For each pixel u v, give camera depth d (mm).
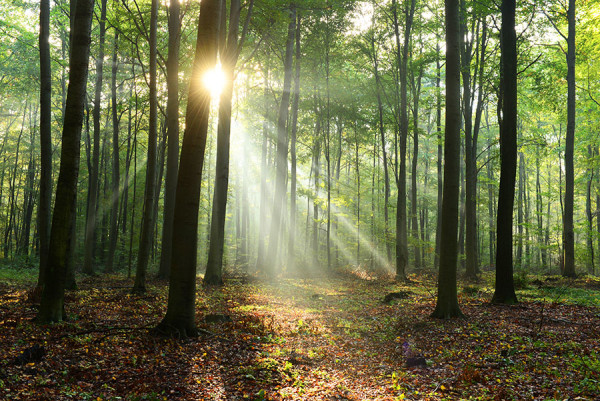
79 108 9789
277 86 33438
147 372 6945
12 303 11945
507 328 10469
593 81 27562
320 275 28281
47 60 15023
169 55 17688
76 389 5984
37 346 6938
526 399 5832
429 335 10375
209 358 7926
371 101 31391
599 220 37781
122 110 26109
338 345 9789
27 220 39031
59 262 9742
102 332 9031
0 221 44906
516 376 6832
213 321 11289
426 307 14633
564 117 28953
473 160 25984
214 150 41719
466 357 8289
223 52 17719
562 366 7250
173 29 17297
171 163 19938
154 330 9172
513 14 14562
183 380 6703
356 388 6781
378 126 32969
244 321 11133
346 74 34031
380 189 42469
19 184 44375
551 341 9039
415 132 29828
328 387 6738
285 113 27047
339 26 27438
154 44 15227
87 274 23438
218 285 19250
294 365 7941
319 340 10156
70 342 8062
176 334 9023
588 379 6336
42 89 14969
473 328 10688
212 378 6918
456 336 10031
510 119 14500
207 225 42812
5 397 5383
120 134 37719
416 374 7461
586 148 33312
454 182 12273
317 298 17703
